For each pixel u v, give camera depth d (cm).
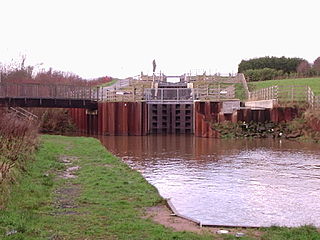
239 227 1203
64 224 1151
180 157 2858
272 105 4284
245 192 1750
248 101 5131
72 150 2825
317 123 3994
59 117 5541
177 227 1177
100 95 5744
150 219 1245
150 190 1639
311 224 1209
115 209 1338
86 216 1242
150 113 5147
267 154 2994
